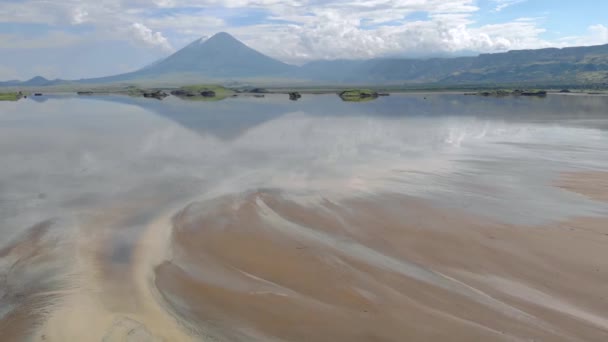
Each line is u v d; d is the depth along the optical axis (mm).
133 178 24109
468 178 23422
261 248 15070
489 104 81812
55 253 14656
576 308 11516
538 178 23391
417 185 22094
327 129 44062
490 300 11914
